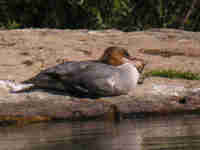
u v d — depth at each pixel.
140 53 17.53
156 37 19.95
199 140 8.46
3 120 11.07
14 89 12.53
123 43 18.66
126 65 12.28
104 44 18.27
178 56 17.59
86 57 16.36
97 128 10.05
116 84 11.91
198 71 15.76
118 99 12.28
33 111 11.45
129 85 12.09
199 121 10.73
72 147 8.11
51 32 19.48
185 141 8.40
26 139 9.00
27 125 10.81
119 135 9.11
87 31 20.12
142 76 14.34
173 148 7.85
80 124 10.72
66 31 19.89
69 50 16.95
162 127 9.96
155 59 16.95
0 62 15.20
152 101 12.38
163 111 12.26
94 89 11.94
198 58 17.52
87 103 11.98
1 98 11.99
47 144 8.46
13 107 11.55
